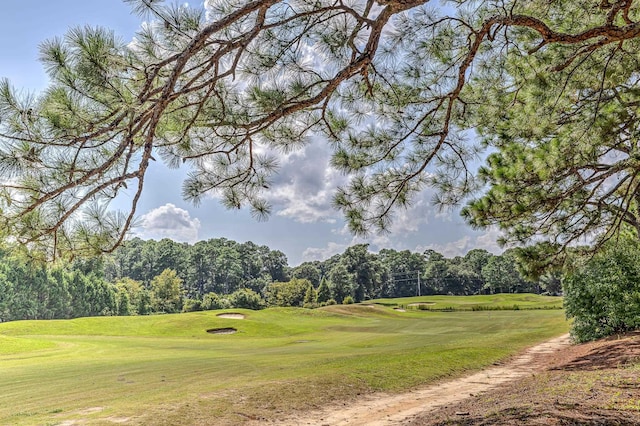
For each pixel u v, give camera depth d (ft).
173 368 48.78
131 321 129.08
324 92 14.05
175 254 341.00
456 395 33.35
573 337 60.70
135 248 333.21
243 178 17.30
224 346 82.79
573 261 29.55
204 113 14.88
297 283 270.26
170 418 26.27
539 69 19.89
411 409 29.27
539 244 27.94
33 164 11.66
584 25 20.27
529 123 22.04
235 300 247.50
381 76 17.54
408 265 379.35
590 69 21.06
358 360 49.42
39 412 28.58
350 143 19.16
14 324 117.70
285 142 17.40
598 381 25.93
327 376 37.70
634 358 34.68
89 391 36.04
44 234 12.47
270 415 27.78
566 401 20.86
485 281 344.69
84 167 12.77
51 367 52.70
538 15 19.51
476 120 21.49
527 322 118.21
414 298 286.05
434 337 89.76
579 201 24.97
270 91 14.42
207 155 16.61
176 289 251.39
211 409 28.27
